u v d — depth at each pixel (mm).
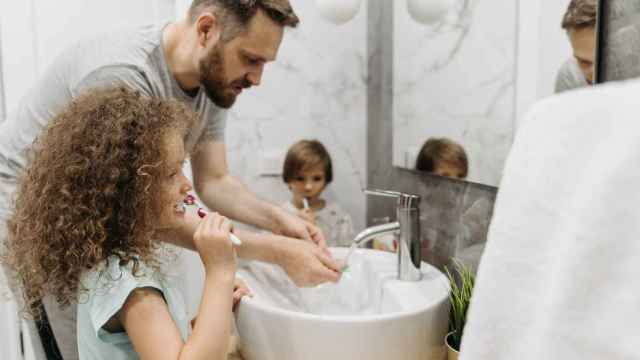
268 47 995
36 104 1038
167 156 804
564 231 366
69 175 764
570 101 377
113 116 780
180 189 851
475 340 420
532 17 826
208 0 981
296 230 1152
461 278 1031
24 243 807
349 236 1548
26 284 838
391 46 1418
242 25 963
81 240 761
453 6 1086
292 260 988
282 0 971
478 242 1020
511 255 399
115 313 741
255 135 1548
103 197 767
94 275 773
